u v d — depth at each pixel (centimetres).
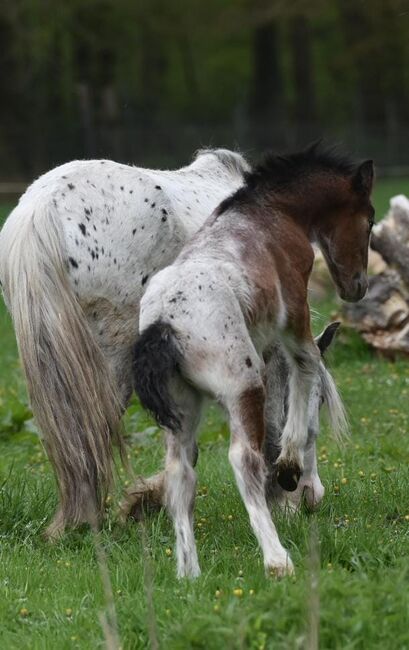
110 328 1156
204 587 934
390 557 1023
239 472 958
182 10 6706
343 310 2188
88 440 1098
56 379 1097
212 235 1033
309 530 1083
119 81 8094
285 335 1069
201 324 962
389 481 1334
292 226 1091
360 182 1153
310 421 1243
